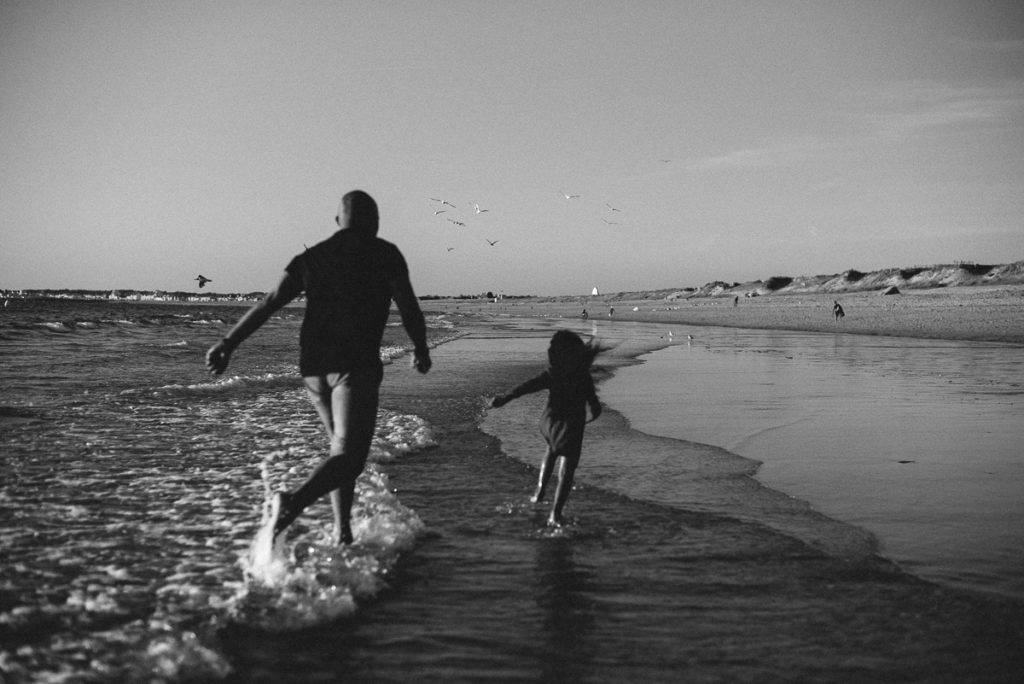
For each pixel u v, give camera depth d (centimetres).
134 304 11325
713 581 428
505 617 377
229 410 1099
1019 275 10675
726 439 905
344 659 329
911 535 516
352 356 419
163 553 454
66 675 296
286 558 437
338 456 411
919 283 12050
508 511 585
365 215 440
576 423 559
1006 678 311
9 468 673
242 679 307
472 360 2281
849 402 1251
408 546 491
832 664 324
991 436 916
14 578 402
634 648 341
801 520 555
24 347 2380
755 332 4334
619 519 560
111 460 722
